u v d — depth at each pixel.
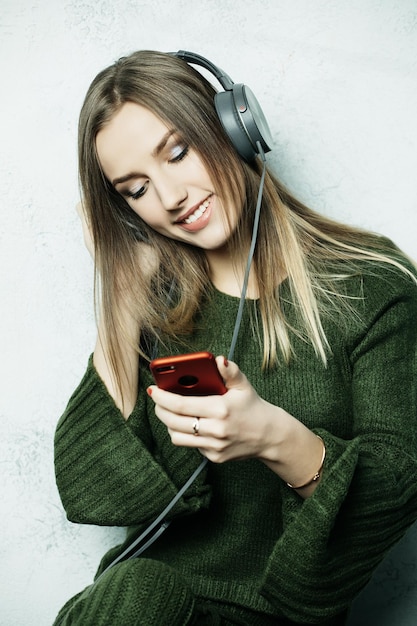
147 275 1.11
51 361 1.32
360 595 1.33
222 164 0.94
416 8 1.20
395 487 0.87
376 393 0.94
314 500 0.82
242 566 1.00
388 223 1.25
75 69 1.26
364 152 1.23
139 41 1.25
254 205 1.01
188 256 1.07
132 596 0.75
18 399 1.33
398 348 0.97
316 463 0.86
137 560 0.80
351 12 1.21
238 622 0.95
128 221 1.09
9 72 1.27
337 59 1.22
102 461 1.01
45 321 1.31
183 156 0.93
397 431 0.91
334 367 0.98
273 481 0.99
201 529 1.03
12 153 1.28
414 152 1.22
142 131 0.91
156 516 0.99
